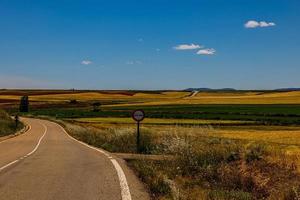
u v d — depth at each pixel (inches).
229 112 4264.3
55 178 586.9
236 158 660.7
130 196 458.6
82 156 930.7
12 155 953.5
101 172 652.1
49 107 6786.4
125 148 1145.4
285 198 443.8
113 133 1544.0
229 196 467.5
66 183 543.8
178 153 837.2
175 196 442.6
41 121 4028.1
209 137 1213.1
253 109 4672.7
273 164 583.8
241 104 5757.9
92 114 4805.6
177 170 658.8
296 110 4414.4
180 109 5024.6
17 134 2180.1
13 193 469.4
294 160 609.0
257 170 567.8
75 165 747.4
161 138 1163.9
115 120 3843.5
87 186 521.3
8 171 660.7
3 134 2076.8
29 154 983.0
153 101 7431.1
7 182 548.7
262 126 2935.5
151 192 485.4
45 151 1082.7
